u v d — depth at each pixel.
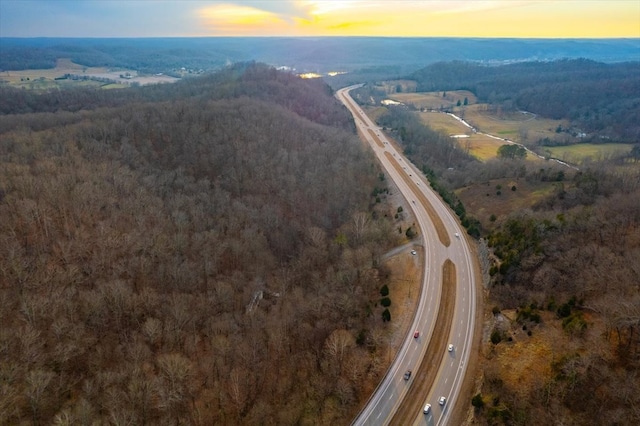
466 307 91.50
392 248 117.38
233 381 71.44
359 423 67.25
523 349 72.94
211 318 87.00
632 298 69.06
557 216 104.75
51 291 83.38
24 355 68.69
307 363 78.38
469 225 123.81
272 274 110.19
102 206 114.38
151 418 65.31
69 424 60.50
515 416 62.03
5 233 95.69
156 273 96.00
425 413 68.00
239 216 124.12
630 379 59.59
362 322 87.75
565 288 83.38
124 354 76.19
